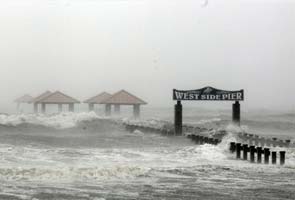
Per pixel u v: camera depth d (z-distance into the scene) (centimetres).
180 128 6194
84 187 2569
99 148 4650
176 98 6178
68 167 3088
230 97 6328
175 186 2666
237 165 3553
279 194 2517
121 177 2902
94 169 3012
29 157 3691
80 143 5150
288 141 4828
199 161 3788
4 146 4425
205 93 6231
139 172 3070
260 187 2692
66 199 2277
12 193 2350
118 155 4053
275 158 3641
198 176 3022
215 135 5931
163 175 3023
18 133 6197
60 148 4497
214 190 2578
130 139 5797
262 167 3469
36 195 2333
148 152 4359
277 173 3209
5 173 2811
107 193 2436
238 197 2423
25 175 2803
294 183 2838
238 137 5597
